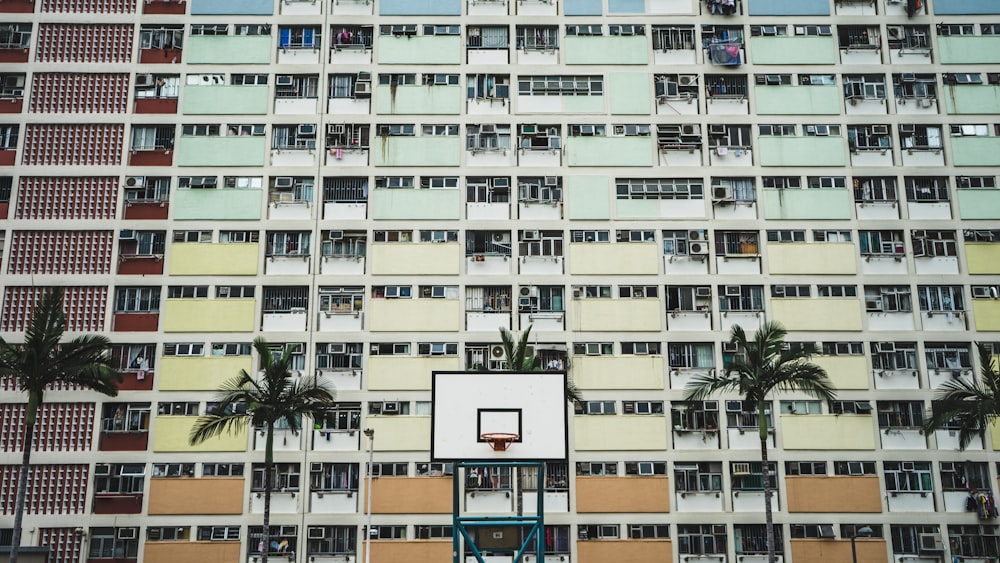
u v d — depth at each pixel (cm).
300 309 3716
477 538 2353
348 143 3903
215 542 3472
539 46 4022
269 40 3997
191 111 3919
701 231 3825
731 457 3597
